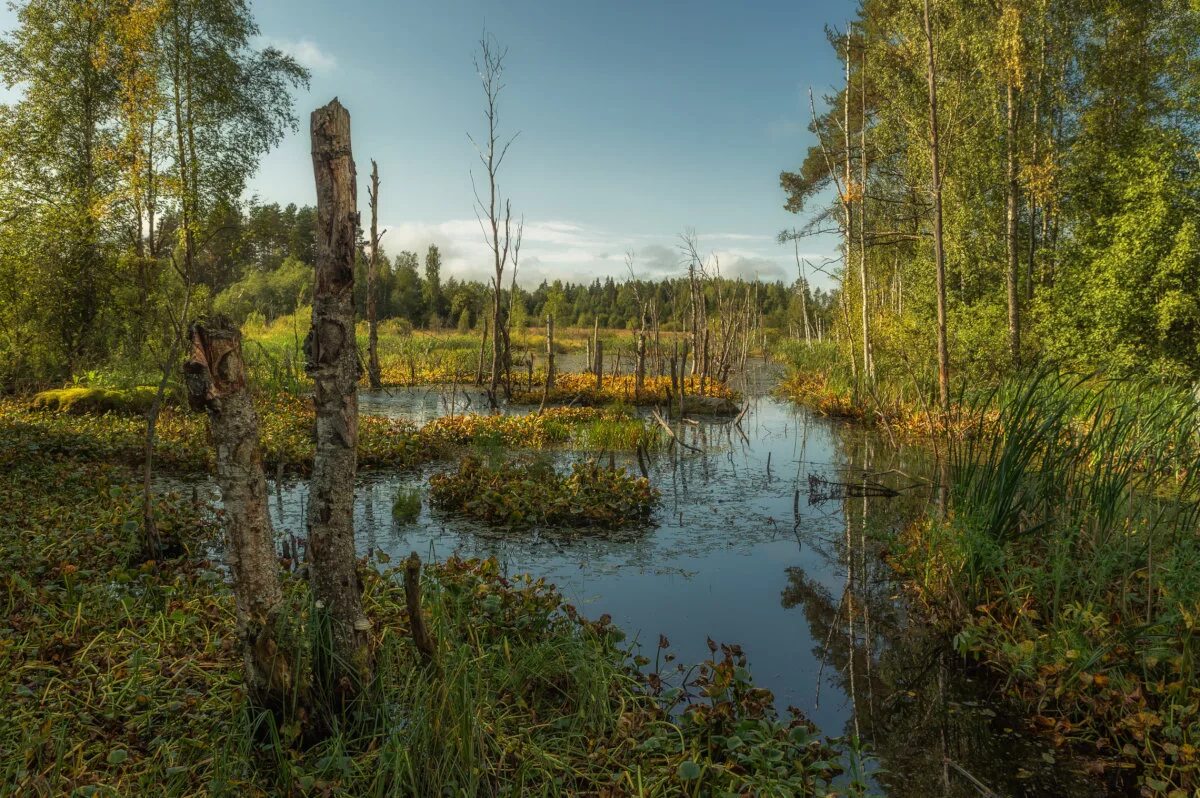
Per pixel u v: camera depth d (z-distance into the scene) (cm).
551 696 430
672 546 787
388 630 421
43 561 582
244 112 2084
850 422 1773
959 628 554
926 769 395
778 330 6538
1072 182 1955
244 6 2038
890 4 1864
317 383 369
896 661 528
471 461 1015
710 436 1598
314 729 357
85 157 1853
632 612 607
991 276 2153
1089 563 527
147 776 330
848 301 2152
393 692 385
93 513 728
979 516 577
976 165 1975
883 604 633
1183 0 1917
